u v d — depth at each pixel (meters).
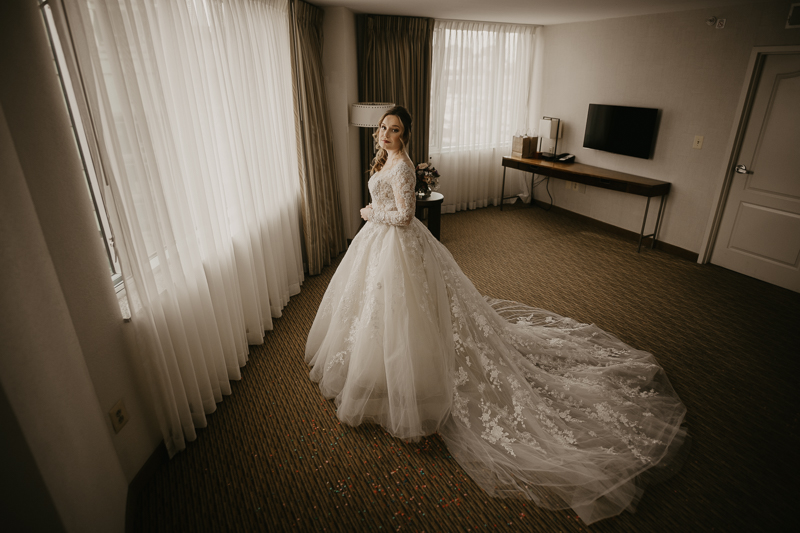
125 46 1.66
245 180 2.80
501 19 5.45
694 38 4.40
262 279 3.12
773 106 3.93
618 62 5.21
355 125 4.51
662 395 2.55
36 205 1.42
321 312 2.75
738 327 3.38
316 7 4.09
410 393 2.18
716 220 4.48
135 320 1.83
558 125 5.93
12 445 1.19
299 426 2.35
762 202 4.11
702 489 1.99
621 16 5.00
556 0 3.93
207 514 1.86
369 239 2.38
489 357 2.44
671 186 4.84
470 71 5.98
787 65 3.77
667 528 1.81
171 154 1.97
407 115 2.26
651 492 1.97
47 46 1.44
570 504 1.89
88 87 1.53
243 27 2.74
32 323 1.29
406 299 2.24
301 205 4.01
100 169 1.61
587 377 2.63
